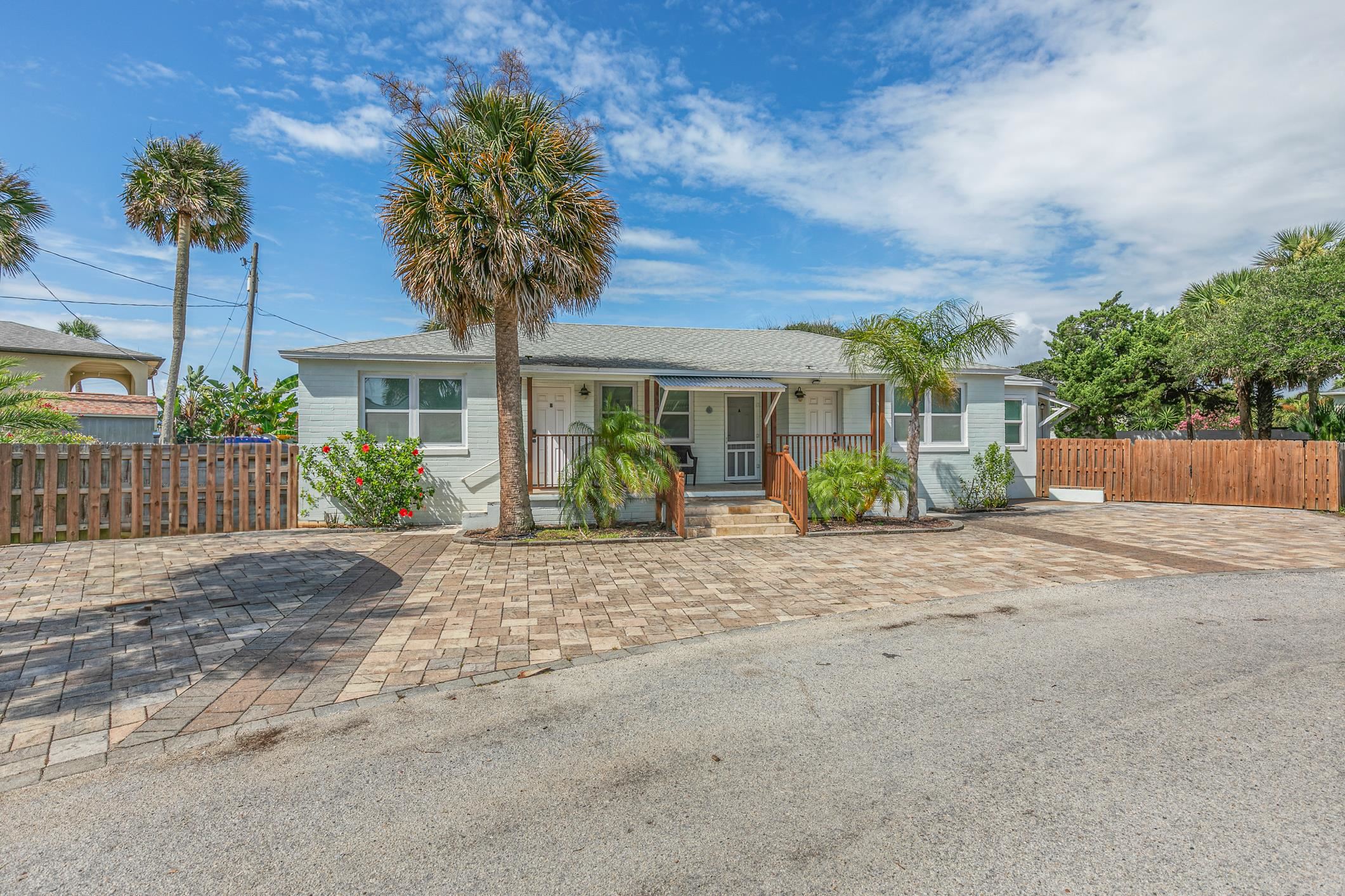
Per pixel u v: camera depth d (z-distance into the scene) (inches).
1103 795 126.6
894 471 530.3
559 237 421.4
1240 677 191.2
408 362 529.0
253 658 209.0
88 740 153.8
